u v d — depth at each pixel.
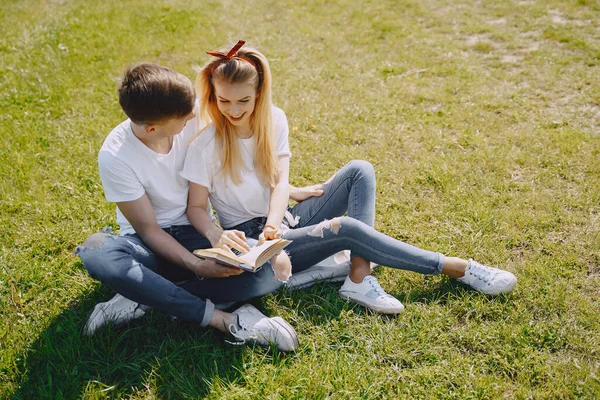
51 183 4.17
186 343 2.78
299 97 5.50
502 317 2.92
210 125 2.89
